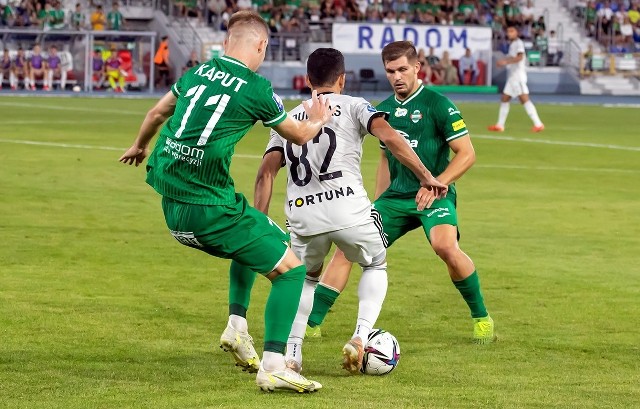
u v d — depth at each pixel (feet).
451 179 56.13
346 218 47.60
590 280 71.46
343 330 57.41
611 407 42.65
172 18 321.73
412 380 47.34
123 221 90.63
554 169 135.95
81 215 92.94
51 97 270.05
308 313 48.80
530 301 65.10
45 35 300.61
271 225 45.03
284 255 44.88
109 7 320.50
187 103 44.06
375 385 46.26
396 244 83.92
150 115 46.44
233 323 46.55
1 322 56.44
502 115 193.06
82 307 60.59
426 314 61.46
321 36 319.27
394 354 48.44
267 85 44.14
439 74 312.71
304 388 44.19
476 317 55.26
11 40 299.99
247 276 46.96
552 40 345.92
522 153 154.61
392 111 58.65
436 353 52.85
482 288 68.59
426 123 57.82
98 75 302.86
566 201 108.99
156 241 82.17
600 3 360.28
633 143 171.22
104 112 219.00
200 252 78.43
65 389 44.06
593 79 341.82
